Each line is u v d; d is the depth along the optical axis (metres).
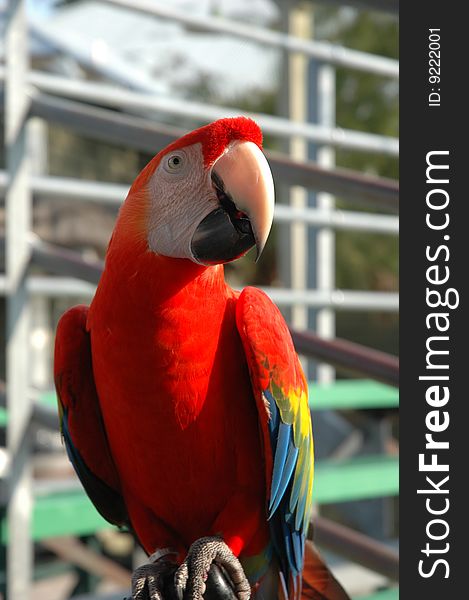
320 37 10.50
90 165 7.22
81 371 1.51
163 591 1.33
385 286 10.64
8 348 2.17
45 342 6.60
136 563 3.72
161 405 1.36
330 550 2.02
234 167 1.33
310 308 3.58
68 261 2.10
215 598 1.31
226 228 1.33
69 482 2.77
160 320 1.33
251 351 1.38
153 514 1.52
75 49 5.01
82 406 1.52
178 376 1.34
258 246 1.32
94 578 3.66
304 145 3.68
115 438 1.44
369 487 2.75
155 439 1.38
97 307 1.39
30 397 2.19
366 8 1.73
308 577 1.66
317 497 2.63
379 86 10.66
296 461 1.49
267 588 1.54
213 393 1.37
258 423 1.42
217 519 1.44
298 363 1.53
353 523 3.54
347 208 9.27
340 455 3.59
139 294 1.33
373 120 10.68
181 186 1.34
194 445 1.38
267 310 1.42
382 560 1.95
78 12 8.49
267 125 3.07
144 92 4.99
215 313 1.37
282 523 1.50
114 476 1.58
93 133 2.11
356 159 10.11
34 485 2.66
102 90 2.66
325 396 3.25
